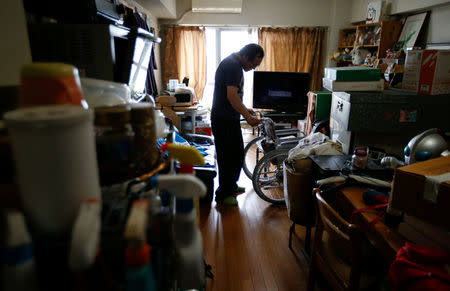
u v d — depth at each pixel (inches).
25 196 20.6
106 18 54.0
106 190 28.8
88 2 47.6
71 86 24.3
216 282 68.2
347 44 197.9
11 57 34.4
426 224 37.5
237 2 189.2
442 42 133.1
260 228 90.5
